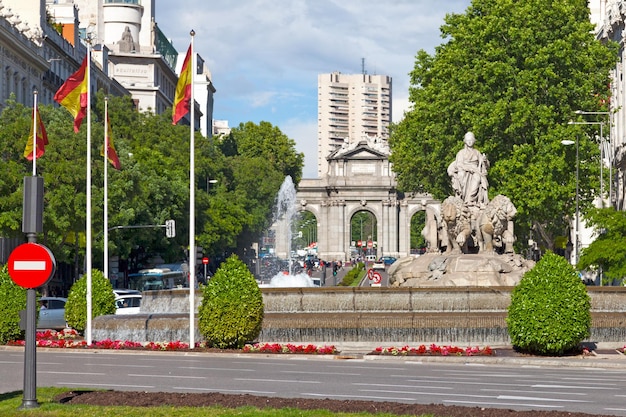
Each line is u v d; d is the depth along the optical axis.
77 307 57.16
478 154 62.47
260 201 165.50
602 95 90.94
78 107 55.28
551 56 86.88
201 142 143.25
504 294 56.09
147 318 54.22
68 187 86.00
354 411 26.52
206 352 48.16
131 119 122.94
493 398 30.78
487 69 86.38
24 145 85.62
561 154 85.69
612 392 32.62
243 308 49.06
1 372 39.12
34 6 124.75
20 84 113.38
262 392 32.09
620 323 51.22
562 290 46.69
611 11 115.12
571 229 106.56
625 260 75.56
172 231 99.44
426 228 63.59
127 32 188.75
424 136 100.38
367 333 51.19
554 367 43.94
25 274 26.30
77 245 87.75
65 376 37.09
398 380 36.09
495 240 61.62
